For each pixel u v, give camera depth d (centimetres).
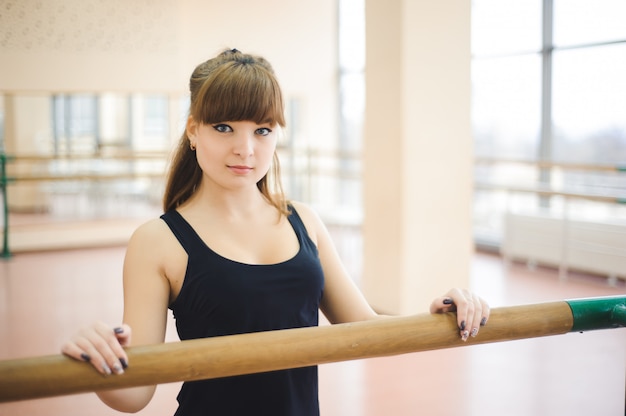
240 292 141
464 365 454
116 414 377
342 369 450
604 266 704
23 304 626
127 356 109
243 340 114
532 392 405
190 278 142
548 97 792
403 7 532
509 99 837
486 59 861
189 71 920
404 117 540
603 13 727
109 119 1107
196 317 142
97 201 1076
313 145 1051
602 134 740
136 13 884
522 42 815
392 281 559
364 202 584
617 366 449
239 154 139
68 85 857
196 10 923
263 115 138
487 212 889
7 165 1062
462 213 570
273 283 144
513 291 667
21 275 754
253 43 980
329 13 1036
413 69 540
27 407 385
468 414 374
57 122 1097
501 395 402
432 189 557
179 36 906
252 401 143
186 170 157
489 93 861
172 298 146
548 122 794
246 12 965
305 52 1025
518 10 817
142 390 133
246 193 150
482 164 840
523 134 824
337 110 1062
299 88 1028
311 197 1034
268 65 145
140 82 892
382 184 564
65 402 394
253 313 142
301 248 152
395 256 555
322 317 570
